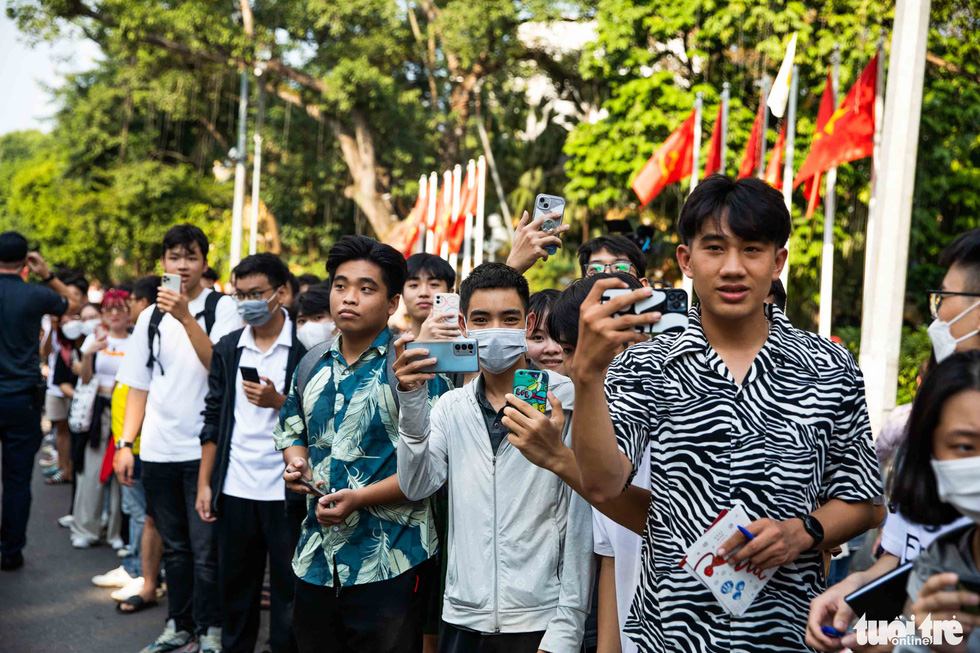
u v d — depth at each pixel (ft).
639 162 47.24
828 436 7.16
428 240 41.45
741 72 48.01
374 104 68.90
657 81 46.75
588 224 64.54
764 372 7.21
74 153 87.81
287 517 14.60
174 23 63.93
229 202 83.76
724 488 7.03
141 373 17.69
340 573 11.36
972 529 5.97
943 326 8.01
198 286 17.97
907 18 23.07
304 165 79.87
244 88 66.39
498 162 74.90
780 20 43.80
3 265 22.75
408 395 9.96
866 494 7.16
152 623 18.95
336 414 11.87
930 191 46.03
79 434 25.32
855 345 40.78
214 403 15.74
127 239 82.28
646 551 7.54
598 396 6.51
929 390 5.83
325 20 65.05
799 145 44.19
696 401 7.21
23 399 22.54
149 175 81.00
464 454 10.36
